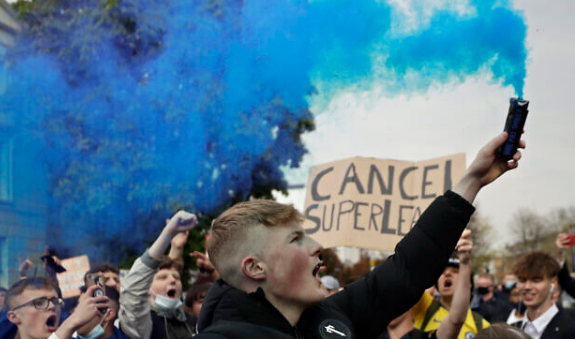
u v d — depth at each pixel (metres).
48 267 4.06
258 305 1.98
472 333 4.50
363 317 2.24
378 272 2.32
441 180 4.71
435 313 4.64
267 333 1.92
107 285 3.99
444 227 2.29
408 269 2.28
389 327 4.40
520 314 5.87
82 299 3.09
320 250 2.09
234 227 2.06
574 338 4.83
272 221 2.04
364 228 4.82
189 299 4.88
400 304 2.26
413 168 4.84
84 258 4.61
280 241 2.03
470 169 2.36
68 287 4.54
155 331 4.12
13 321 3.39
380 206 4.82
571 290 5.51
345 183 4.91
